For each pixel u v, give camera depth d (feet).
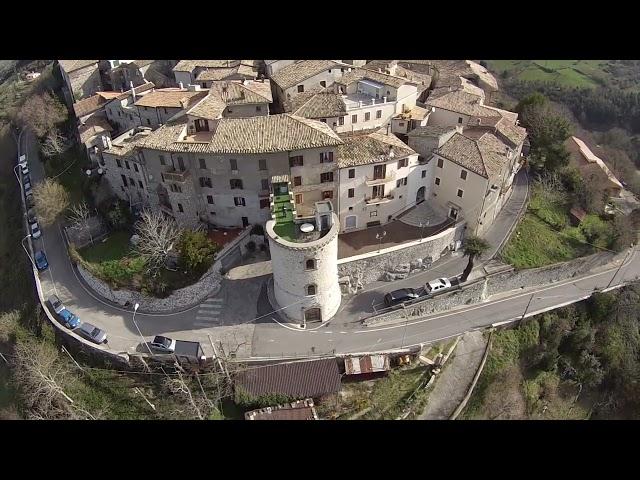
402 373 179.52
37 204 244.42
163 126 218.59
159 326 195.11
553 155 276.41
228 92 244.22
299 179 209.26
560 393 205.36
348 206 221.05
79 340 190.19
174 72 309.01
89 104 283.79
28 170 310.86
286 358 179.22
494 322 203.62
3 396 196.75
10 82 458.50
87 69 319.47
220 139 200.34
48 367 180.65
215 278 207.31
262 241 222.07
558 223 256.93
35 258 233.76
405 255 212.43
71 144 298.35
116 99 270.46
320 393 166.81
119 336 191.83
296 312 192.03
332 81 292.20
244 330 191.62
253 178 208.03
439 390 177.27
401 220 233.76
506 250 232.53
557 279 237.04
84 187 254.88
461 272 217.36
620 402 209.97
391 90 259.80
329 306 194.90
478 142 221.05
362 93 273.95
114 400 176.55
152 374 180.55
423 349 187.52
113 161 230.68
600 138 390.21
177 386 171.94
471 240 202.08
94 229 234.79
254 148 195.93
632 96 409.90
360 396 171.94
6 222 288.10
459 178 220.02
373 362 174.91
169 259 204.85
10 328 212.02
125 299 205.26
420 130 237.25
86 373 184.85
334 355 180.24
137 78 318.24
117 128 280.72
